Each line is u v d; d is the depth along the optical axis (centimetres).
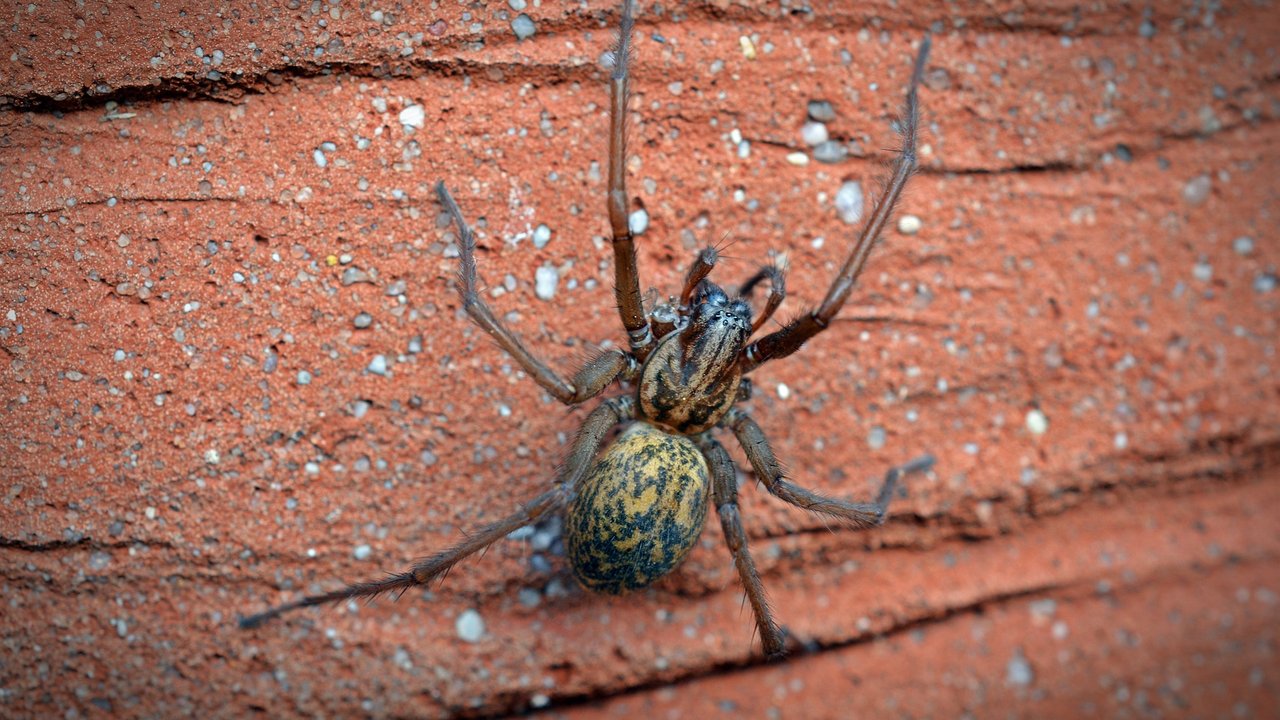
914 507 13
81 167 12
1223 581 14
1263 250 13
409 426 13
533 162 13
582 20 13
